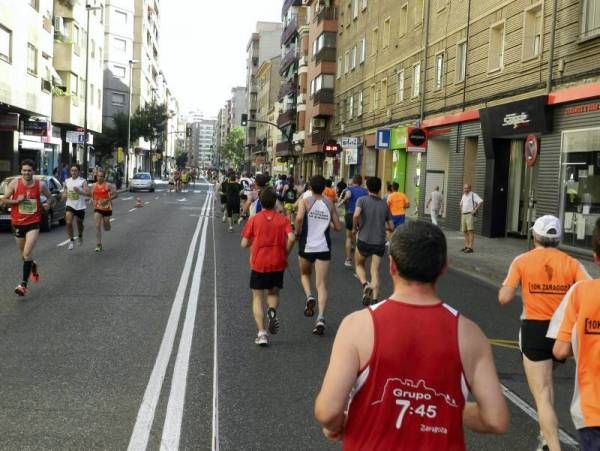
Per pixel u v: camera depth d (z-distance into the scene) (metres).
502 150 21.72
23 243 10.02
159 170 125.31
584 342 3.10
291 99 70.12
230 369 6.45
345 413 2.30
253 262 7.53
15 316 8.50
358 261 10.22
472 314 9.95
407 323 2.25
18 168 33.75
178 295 10.31
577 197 16.84
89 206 34.72
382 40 35.78
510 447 4.82
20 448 4.42
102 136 65.62
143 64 90.88
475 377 2.24
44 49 34.50
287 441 4.69
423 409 2.19
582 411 3.04
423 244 2.31
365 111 39.53
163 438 4.66
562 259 4.82
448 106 25.64
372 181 10.00
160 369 6.37
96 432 4.73
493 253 17.61
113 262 13.72
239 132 150.38
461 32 24.50
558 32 17.67
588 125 16.31
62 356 6.73
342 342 2.26
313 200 8.48
